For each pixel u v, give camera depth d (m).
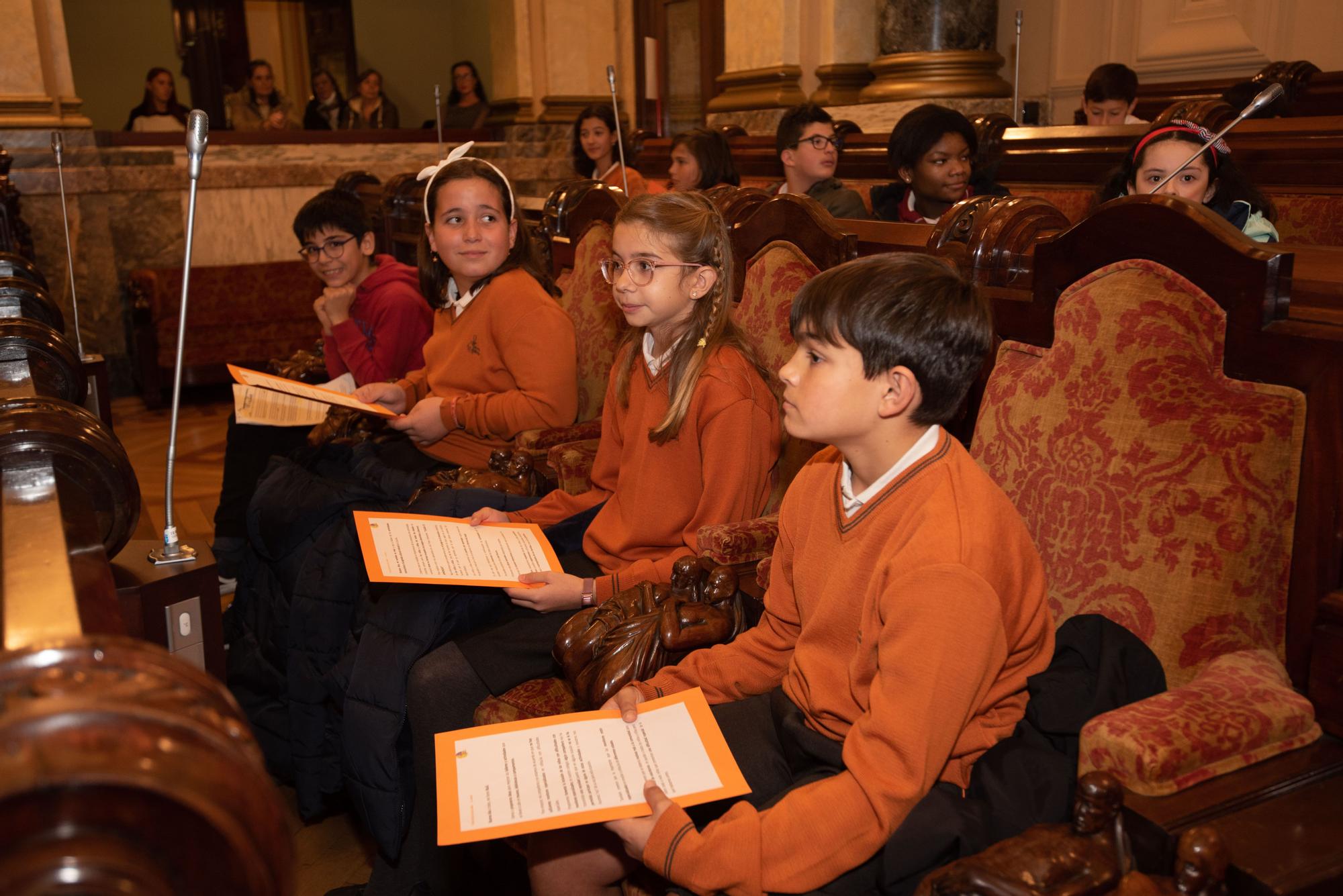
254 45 12.34
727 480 1.85
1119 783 1.02
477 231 2.60
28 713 0.57
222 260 7.22
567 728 1.34
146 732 0.58
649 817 1.21
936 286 1.24
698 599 1.68
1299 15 4.93
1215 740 1.08
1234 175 2.41
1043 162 3.97
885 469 1.33
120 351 6.74
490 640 1.84
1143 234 1.39
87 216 6.54
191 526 4.13
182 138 6.96
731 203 2.38
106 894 0.54
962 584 1.16
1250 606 1.26
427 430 2.62
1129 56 5.67
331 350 3.36
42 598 0.81
